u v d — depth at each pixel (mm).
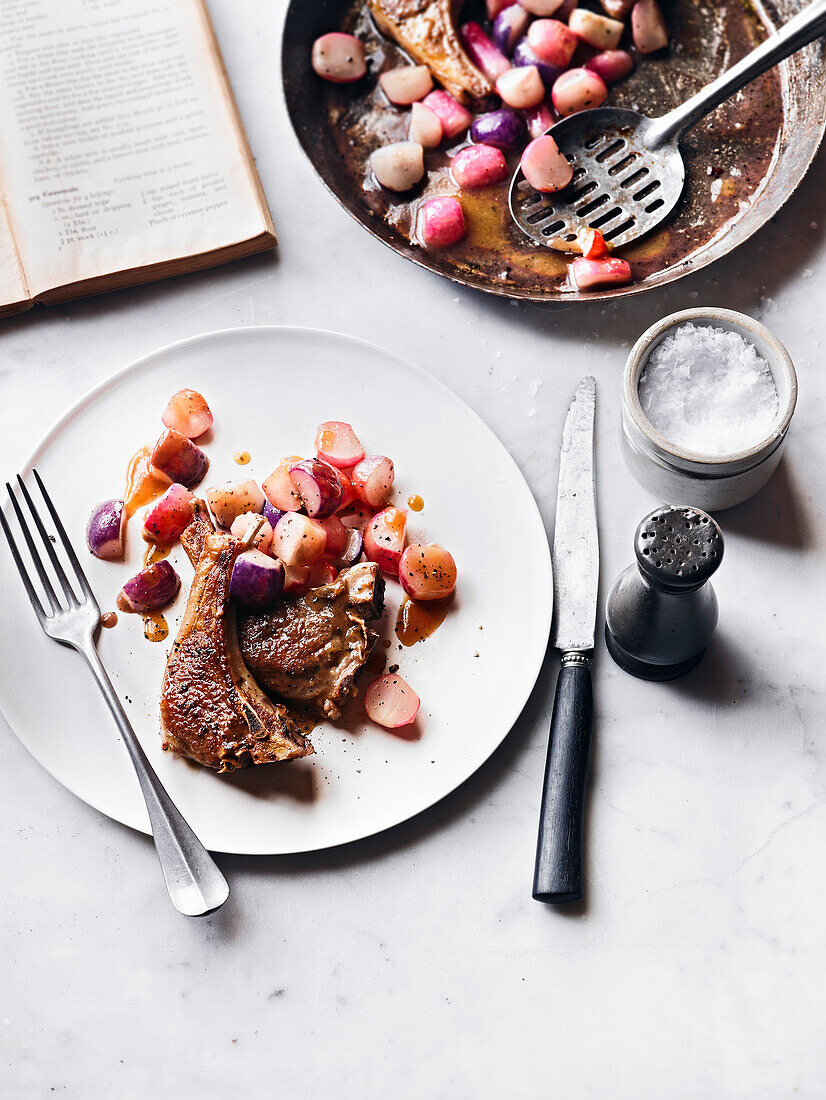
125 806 660
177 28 775
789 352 724
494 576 686
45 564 699
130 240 747
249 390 720
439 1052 642
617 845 662
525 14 763
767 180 735
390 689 662
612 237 731
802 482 704
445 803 667
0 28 776
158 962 656
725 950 648
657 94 762
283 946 655
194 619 651
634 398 660
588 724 658
